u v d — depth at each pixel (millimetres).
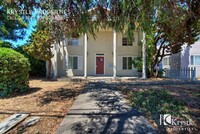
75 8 5547
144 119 5090
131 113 5633
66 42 19281
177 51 17562
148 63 18297
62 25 7652
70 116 5391
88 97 8008
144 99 7176
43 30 15445
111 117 5270
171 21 5672
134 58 19547
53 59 18203
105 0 5316
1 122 5070
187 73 17844
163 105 6289
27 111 6090
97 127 4539
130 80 15922
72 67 19469
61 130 4395
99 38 20000
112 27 6219
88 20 5930
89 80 15875
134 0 4855
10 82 8523
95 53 19953
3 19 18984
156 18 5387
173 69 20938
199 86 10914
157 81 14648
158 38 17000
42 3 5512
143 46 17359
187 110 5793
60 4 5477
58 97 8156
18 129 4688
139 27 5832
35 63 19922
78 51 19531
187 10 5590
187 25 6773
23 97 8141
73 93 9078
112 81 15211
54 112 5965
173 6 4832
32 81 15203
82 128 4484
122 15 5469
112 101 7195
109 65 20062
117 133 4184
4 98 7938
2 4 5684
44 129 4641
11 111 6094
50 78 17484
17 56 8859
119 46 19953
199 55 19875
